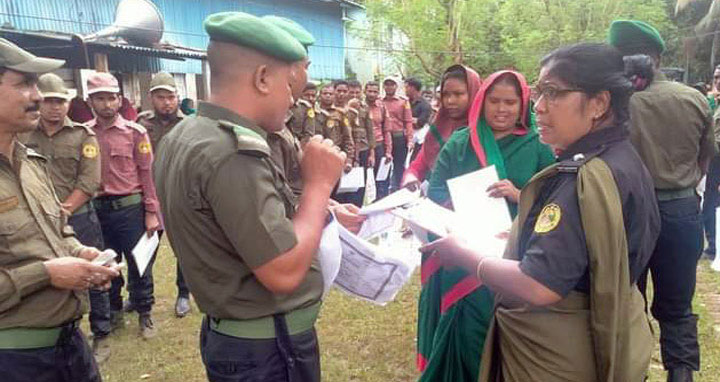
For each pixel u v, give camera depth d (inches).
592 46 59.2
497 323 67.2
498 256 67.7
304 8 654.5
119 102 156.1
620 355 59.3
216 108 56.7
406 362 138.2
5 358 69.0
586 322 60.1
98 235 144.3
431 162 120.6
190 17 506.9
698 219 110.5
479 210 88.1
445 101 115.7
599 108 59.4
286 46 56.3
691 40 874.1
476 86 114.0
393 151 339.0
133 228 156.1
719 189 202.8
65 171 135.9
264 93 56.8
